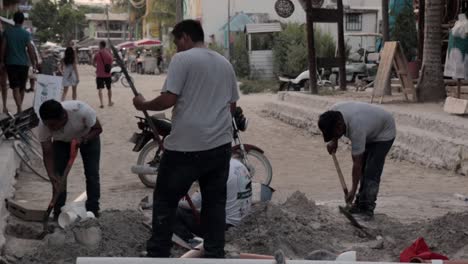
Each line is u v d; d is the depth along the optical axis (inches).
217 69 202.2
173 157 199.9
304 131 650.2
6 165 337.1
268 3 1710.1
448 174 426.0
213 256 206.4
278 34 1453.0
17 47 520.7
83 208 255.8
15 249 243.4
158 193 205.5
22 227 268.8
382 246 247.3
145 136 370.3
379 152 285.9
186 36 205.9
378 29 1571.1
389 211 314.5
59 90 454.3
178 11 999.6
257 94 1133.1
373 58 1167.0
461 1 711.1
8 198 300.5
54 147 277.6
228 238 246.7
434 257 209.2
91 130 271.6
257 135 624.4
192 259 171.8
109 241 241.8
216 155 200.8
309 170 447.5
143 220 265.0
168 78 198.4
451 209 319.9
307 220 271.7
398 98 659.4
